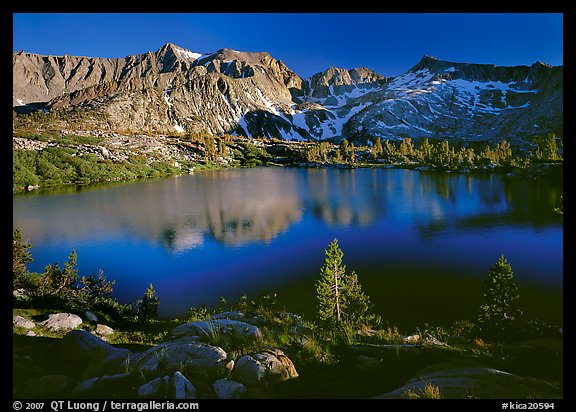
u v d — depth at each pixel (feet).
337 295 92.94
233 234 213.66
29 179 421.18
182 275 148.77
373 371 33.24
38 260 169.68
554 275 138.62
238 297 125.08
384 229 217.77
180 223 241.96
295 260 164.96
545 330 66.33
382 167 642.22
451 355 39.29
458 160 586.86
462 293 123.13
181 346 32.63
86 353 33.71
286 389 28.37
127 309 97.40
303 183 453.99
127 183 473.26
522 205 273.33
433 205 287.69
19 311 63.82
